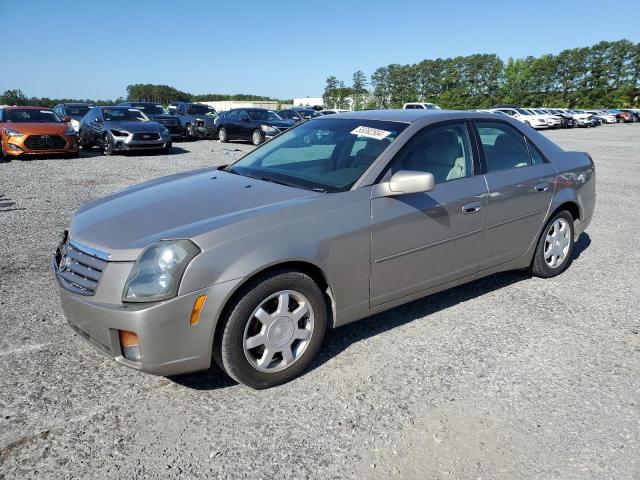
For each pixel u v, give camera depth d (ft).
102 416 8.41
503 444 7.82
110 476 7.07
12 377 9.46
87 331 8.66
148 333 8.04
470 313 12.58
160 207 9.93
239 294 8.61
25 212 22.90
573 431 8.13
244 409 8.68
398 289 10.85
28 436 7.86
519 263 13.84
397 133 11.30
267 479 7.07
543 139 14.56
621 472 7.23
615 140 77.87
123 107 52.65
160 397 8.99
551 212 14.05
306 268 9.48
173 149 56.54
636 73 266.77
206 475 7.13
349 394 9.12
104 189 29.22
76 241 9.29
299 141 12.80
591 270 15.92
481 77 265.54
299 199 9.72
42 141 43.50
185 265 8.12
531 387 9.37
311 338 9.61
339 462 7.41
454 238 11.60
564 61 266.77
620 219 23.11
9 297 13.10
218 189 10.77
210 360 8.61
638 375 9.82
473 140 12.46
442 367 10.05
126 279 8.25
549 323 12.07
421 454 7.59
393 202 10.40
